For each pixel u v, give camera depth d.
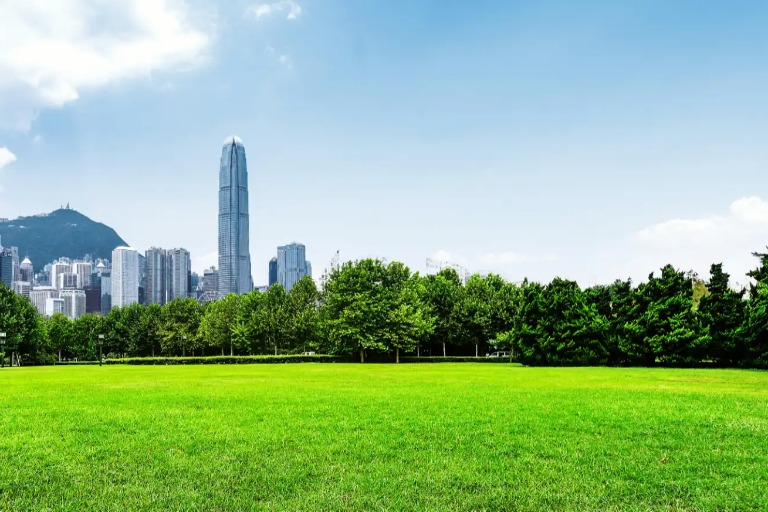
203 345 91.62
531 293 54.34
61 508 7.70
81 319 103.19
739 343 43.78
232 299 85.12
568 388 24.53
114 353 104.81
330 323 66.50
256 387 25.50
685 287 48.44
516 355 62.69
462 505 7.81
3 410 16.86
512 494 8.28
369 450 10.95
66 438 12.22
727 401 19.05
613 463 10.00
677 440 11.95
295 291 81.19
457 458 10.34
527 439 12.05
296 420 14.62
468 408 17.03
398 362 66.69
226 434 12.59
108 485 8.74
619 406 17.52
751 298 43.31
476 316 69.19
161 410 16.72
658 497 8.20
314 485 8.68
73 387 25.83
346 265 69.69
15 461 10.17
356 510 7.61
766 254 43.47
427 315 70.50
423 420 14.55
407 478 9.04
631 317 50.31
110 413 16.06
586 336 51.53
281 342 80.31
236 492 8.39
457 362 68.25
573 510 7.67
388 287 70.56
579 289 54.38
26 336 73.06
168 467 9.73
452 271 84.31
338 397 20.45
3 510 7.63
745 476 9.21
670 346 46.84
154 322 95.06
